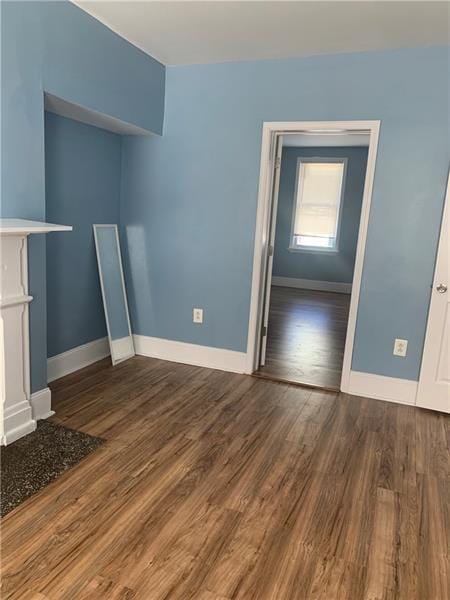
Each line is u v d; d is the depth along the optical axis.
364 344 3.48
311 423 3.02
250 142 3.58
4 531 1.88
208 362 4.00
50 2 2.57
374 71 3.18
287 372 3.94
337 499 2.22
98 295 3.93
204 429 2.86
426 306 3.28
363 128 3.27
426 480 2.42
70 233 3.51
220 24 2.89
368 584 1.72
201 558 1.80
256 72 3.48
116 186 3.99
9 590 1.61
